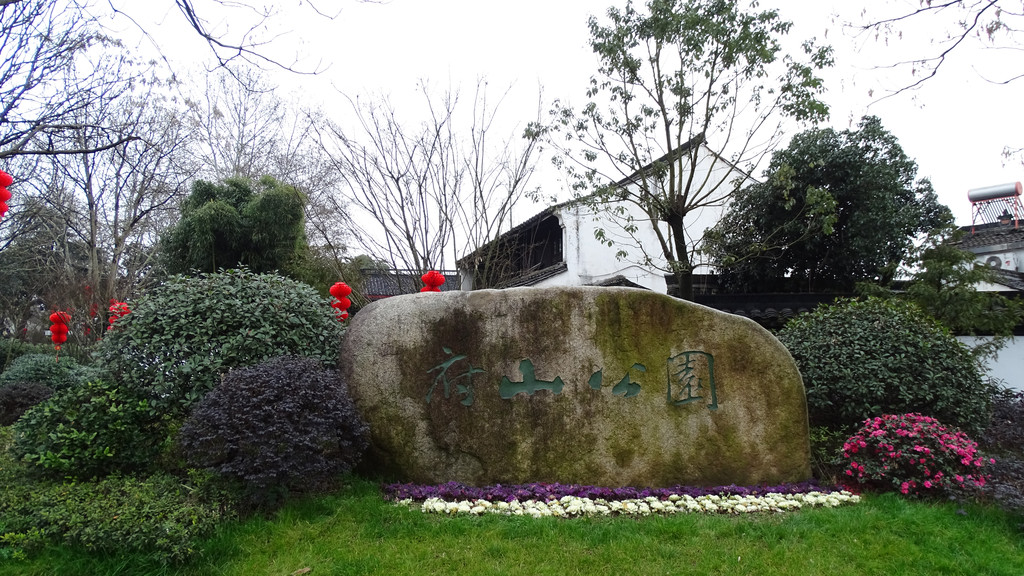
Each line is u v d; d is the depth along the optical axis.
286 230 9.90
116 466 4.91
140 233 15.17
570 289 5.81
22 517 4.08
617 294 5.81
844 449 5.64
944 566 3.93
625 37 10.15
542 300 5.77
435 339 5.66
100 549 3.86
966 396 6.27
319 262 11.42
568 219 14.91
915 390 6.18
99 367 5.45
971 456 5.23
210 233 9.44
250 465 4.37
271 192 9.76
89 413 4.91
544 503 4.98
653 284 14.80
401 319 5.70
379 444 5.50
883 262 11.09
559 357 5.68
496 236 11.80
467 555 4.02
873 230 10.84
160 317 5.30
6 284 17.56
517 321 5.73
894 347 6.43
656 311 5.79
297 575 3.79
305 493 4.91
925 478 5.18
